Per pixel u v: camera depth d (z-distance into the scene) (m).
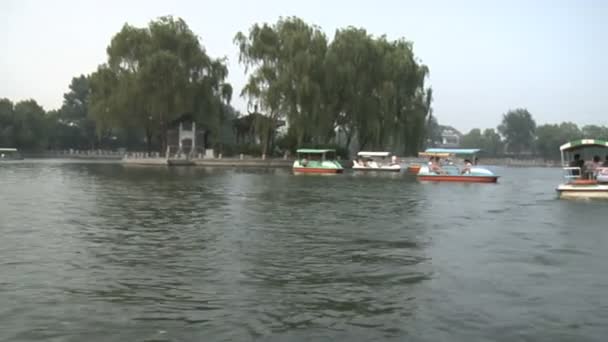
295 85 60.09
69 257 11.28
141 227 15.48
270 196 26.22
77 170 51.53
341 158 70.69
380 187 34.66
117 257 11.35
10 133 98.44
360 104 63.03
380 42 65.31
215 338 6.84
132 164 69.50
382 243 13.43
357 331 7.13
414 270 10.48
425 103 66.69
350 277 9.90
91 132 118.50
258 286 9.22
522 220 18.28
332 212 19.92
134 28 66.94
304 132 62.31
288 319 7.55
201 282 9.41
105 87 68.06
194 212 19.22
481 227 16.47
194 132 76.00
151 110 66.25
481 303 8.37
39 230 14.68
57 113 119.19
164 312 7.80
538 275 10.16
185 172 50.19
